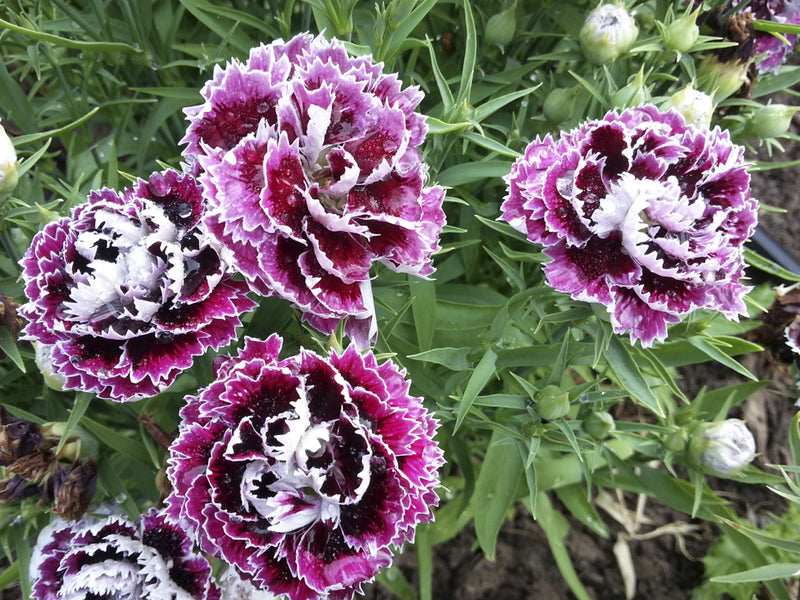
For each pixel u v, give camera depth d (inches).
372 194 5.3
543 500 9.7
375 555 5.0
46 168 9.4
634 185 5.3
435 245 5.5
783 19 8.5
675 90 8.4
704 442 7.0
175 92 8.4
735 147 5.9
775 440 11.4
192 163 5.5
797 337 7.9
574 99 7.5
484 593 10.2
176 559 5.9
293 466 4.9
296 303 5.0
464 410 6.5
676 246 5.4
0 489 5.9
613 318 5.5
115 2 9.7
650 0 9.6
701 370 12.0
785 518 10.3
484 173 7.1
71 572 5.7
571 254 5.7
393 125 5.3
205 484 5.2
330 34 7.0
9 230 7.1
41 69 8.9
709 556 10.3
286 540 5.0
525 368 8.4
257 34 9.8
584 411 7.3
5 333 5.9
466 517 9.7
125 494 6.5
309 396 5.1
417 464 5.1
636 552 10.6
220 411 5.0
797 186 13.0
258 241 4.9
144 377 5.2
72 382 5.4
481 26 9.2
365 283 5.3
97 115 10.0
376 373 5.1
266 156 4.7
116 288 5.1
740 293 5.8
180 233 5.2
